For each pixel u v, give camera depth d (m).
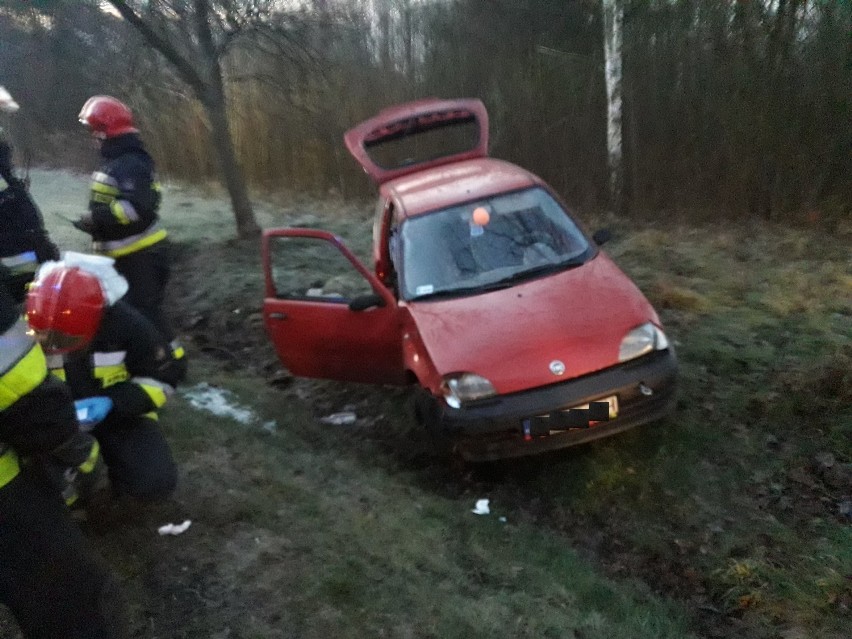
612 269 4.75
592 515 4.06
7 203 3.55
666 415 4.48
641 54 9.01
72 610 2.05
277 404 5.38
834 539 3.67
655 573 3.64
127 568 3.10
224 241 9.63
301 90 12.00
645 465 4.33
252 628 2.80
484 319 4.40
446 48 11.36
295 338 5.35
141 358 3.04
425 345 4.38
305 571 3.13
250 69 12.68
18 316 1.90
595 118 9.60
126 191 4.73
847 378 4.72
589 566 3.66
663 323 5.96
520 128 10.09
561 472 4.41
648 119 9.06
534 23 10.70
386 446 5.02
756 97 8.23
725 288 6.52
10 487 1.95
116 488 3.17
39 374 1.89
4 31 14.30
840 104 7.79
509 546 3.70
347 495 3.94
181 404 4.87
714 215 8.70
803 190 8.10
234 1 9.24
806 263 6.89
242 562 3.17
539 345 4.14
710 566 3.62
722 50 8.46
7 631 2.75
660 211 9.11
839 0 7.72
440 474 4.63
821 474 4.15
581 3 10.29
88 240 9.48
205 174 14.12
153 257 4.98
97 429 3.14
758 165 8.33
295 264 6.85
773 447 4.40
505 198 5.24
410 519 3.77
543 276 4.74
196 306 7.63
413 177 5.98
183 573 3.09
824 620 3.21
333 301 5.19
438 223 5.13
